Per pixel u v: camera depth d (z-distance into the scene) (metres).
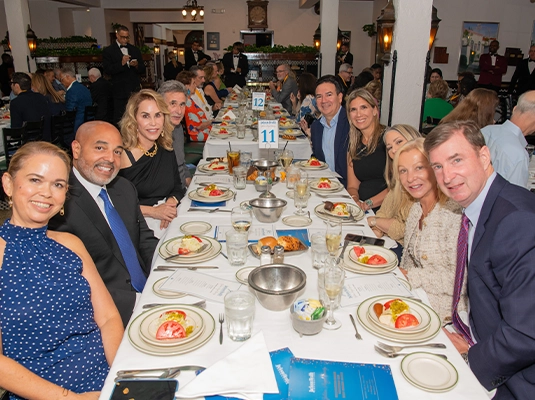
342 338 1.14
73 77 6.77
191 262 1.56
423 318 1.21
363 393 0.93
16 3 7.89
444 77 10.88
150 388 0.95
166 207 2.38
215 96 7.27
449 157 1.28
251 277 1.29
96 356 1.31
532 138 4.89
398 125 2.29
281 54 10.66
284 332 1.16
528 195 1.27
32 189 1.18
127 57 6.84
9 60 9.74
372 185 2.83
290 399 0.91
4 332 1.18
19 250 1.20
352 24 12.53
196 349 1.08
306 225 1.93
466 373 1.01
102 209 1.83
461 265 1.42
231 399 0.93
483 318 1.31
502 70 9.08
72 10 13.66
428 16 3.81
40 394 1.12
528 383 1.18
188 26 20.00
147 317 1.20
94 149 1.70
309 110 5.14
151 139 2.49
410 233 1.78
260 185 2.37
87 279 1.36
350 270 1.52
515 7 10.45
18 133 4.46
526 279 1.10
